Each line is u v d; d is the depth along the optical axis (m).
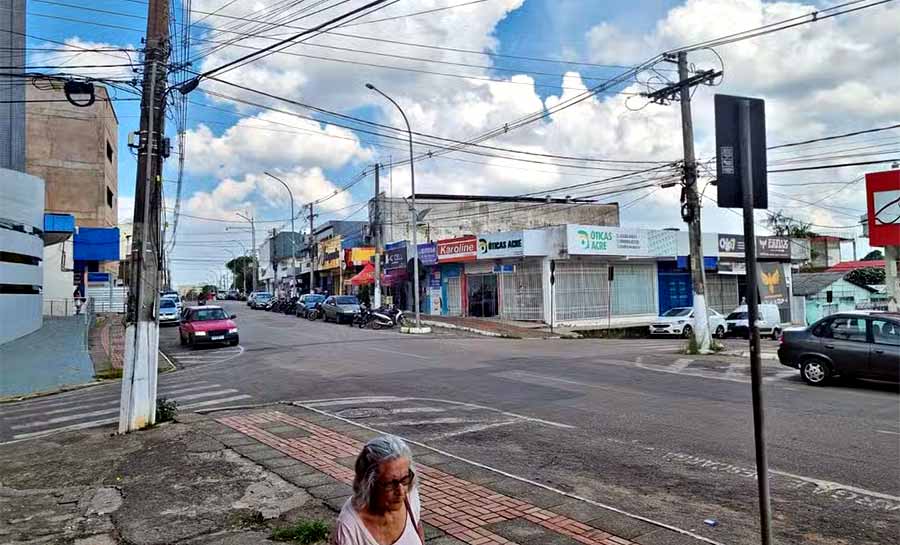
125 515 5.83
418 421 9.77
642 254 34.81
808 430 8.85
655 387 12.93
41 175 48.81
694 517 5.61
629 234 34.19
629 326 33.72
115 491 6.57
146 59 10.08
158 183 10.01
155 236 9.95
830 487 6.38
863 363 12.60
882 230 19.64
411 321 34.03
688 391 12.38
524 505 5.84
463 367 16.38
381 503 2.71
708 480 6.67
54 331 28.55
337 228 64.94
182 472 7.13
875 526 5.36
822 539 5.11
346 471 7.01
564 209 53.44
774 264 41.78
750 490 6.34
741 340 29.11
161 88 10.12
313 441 8.42
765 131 4.28
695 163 20.67
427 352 20.48
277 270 83.62
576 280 33.34
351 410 10.72
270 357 20.05
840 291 42.97
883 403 11.00
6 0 30.44
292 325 35.78
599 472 7.01
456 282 38.03
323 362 18.02
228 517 5.68
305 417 10.08
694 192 20.72
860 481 6.55
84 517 5.84
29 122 48.75
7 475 7.43
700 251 20.58
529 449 8.04
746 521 5.49
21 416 12.36
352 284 49.03
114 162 58.88
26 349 22.88
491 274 35.62
